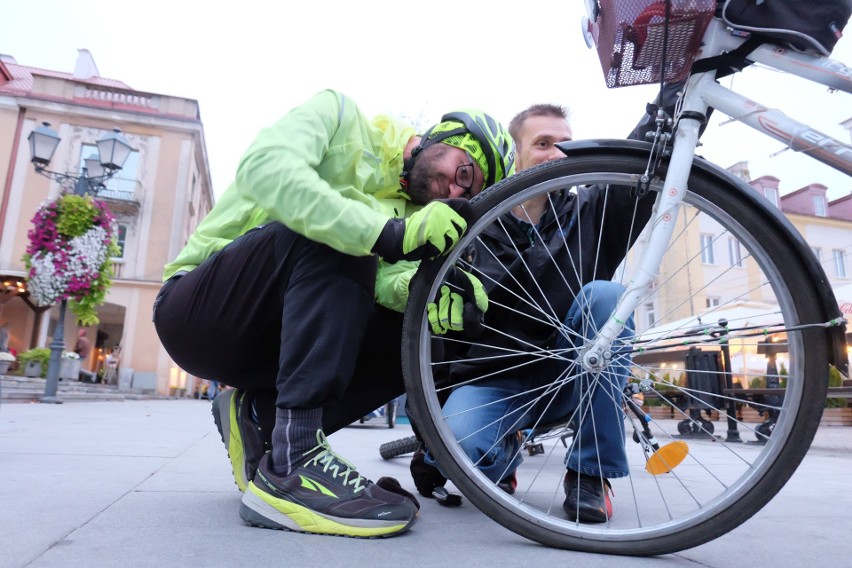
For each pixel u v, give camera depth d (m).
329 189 1.08
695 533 1.00
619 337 1.12
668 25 0.97
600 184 1.10
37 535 1.00
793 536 1.22
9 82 20.53
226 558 0.89
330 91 1.25
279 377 1.14
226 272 1.20
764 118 0.99
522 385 1.44
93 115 18.16
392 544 1.03
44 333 18.22
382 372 1.37
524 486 1.90
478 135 1.27
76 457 2.12
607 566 0.95
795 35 0.94
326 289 1.13
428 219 1.04
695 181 1.04
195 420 5.03
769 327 0.99
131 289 17.75
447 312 1.15
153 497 1.38
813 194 18.38
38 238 8.22
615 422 1.26
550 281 1.46
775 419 1.10
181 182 18.53
